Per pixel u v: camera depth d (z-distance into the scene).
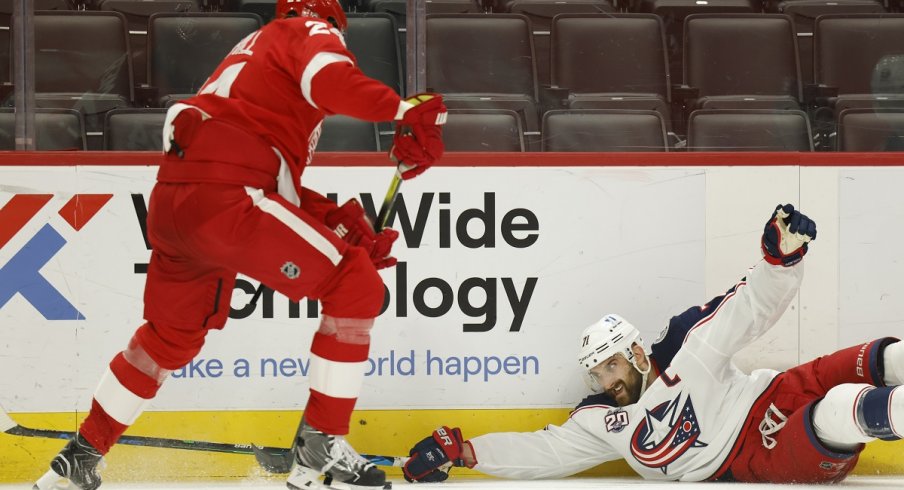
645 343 14.09
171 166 9.45
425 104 9.23
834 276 14.21
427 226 13.92
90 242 13.62
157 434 13.62
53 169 13.57
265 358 13.75
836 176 14.23
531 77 16.92
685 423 12.86
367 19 15.83
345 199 13.88
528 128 16.52
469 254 13.96
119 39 16.17
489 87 16.75
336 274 9.54
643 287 14.10
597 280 14.07
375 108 9.04
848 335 14.19
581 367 13.85
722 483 12.79
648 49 17.23
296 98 9.53
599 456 13.41
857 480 13.33
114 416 10.55
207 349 13.69
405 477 13.16
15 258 13.54
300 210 9.38
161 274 10.09
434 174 13.91
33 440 13.51
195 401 13.67
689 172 14.14
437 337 13.92
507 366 13.98
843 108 17.28
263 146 9.37
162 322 10.22
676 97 17.27
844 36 17.45
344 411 9.76
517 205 13.99
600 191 14.08
